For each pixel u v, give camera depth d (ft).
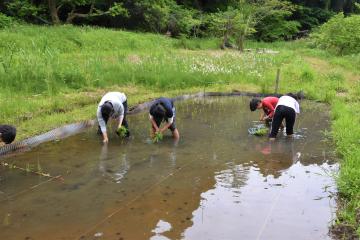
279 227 16.37
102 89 42.39
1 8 84.02
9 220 16.66
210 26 107.45
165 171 22.21
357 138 26.84
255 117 35.58
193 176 21.59
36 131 28.02
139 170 22.30
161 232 15.85
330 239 15.56
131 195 19.13
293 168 23.08
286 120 28.68
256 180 21.22
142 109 37.58
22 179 20.84
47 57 45.57
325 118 35.65
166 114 26.81
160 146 26.58
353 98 44.47
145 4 94.58
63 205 18.03
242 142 27.91
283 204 18.44
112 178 21.13
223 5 125.29
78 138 28.09
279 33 129.39
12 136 21.94
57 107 34.47
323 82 53.01
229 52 78.43
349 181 19.92
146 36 82.58
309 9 146.00
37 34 65.98
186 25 103.65
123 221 16.69
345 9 166.81
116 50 67.31
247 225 16.48
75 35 68.80
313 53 86.94
